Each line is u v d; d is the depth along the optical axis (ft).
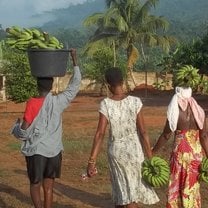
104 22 114.62
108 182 27.22
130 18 118.32
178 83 17.74
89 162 17.13
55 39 18.90
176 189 17.42
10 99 87.92
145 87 105.60
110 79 17.34
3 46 89.51
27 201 23.41
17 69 86.28
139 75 119.03
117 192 17.20
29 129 18.07
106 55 102.12
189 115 17.39
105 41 115.65
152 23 118.01
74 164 32.65
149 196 17.02
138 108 17.16
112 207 22.45
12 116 66.90
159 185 16.67
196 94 95.86
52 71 18.22
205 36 94.27
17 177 28.89
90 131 50.31
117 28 117.70
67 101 18.62
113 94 17.49
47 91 18.49
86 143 40.81
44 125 18.11
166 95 102.83
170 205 17.47
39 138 18.04
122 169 17.02
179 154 17.37
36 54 18.08
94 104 85.51
